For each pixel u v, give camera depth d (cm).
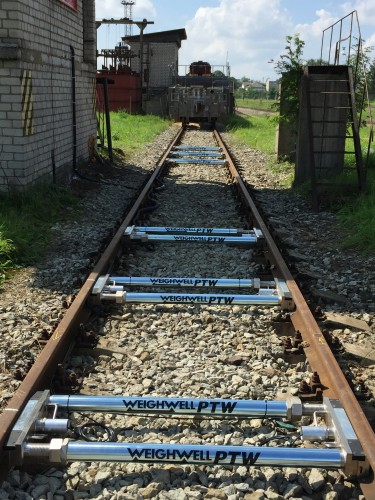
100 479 305
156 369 426
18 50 877
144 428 356
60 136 1155
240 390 398
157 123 3023
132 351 455
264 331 494
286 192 1159
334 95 1169
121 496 292
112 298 530
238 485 301
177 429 356
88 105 1429
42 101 1023
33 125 970
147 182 1158
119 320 510
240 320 513
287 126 1521
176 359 443
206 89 2869
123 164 1563
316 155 1198
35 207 891
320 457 303
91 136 1448
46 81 1047
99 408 355
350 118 1188
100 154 1552
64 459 305
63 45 1175
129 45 3878
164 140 2266
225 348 462
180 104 2867
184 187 1230
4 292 583
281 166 1486
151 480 307
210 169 1518
